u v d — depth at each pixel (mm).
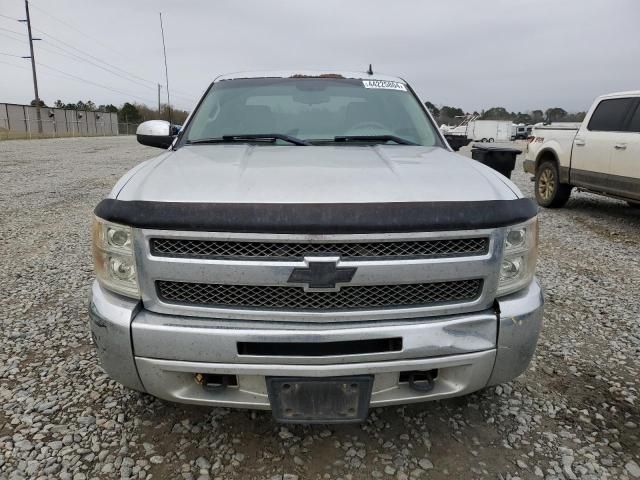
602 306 3949
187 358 1835
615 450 2244
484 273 1883
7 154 19625
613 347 3242
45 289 4195
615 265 5145
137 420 2410
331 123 3033
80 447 2217
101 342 1932
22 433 2307
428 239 1797
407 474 2082
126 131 63125
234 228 1719
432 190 1905
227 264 1760
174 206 1772
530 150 9125
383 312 1836
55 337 3289
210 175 2004
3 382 2744
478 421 2439
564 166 8062
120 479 2029
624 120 6934
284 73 3523
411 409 2529
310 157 2355
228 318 1838
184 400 1949
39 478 2025
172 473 2068
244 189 1848
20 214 7492
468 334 1897
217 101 3246
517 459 2180
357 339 1801
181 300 1858
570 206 8922
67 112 48438
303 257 1746
